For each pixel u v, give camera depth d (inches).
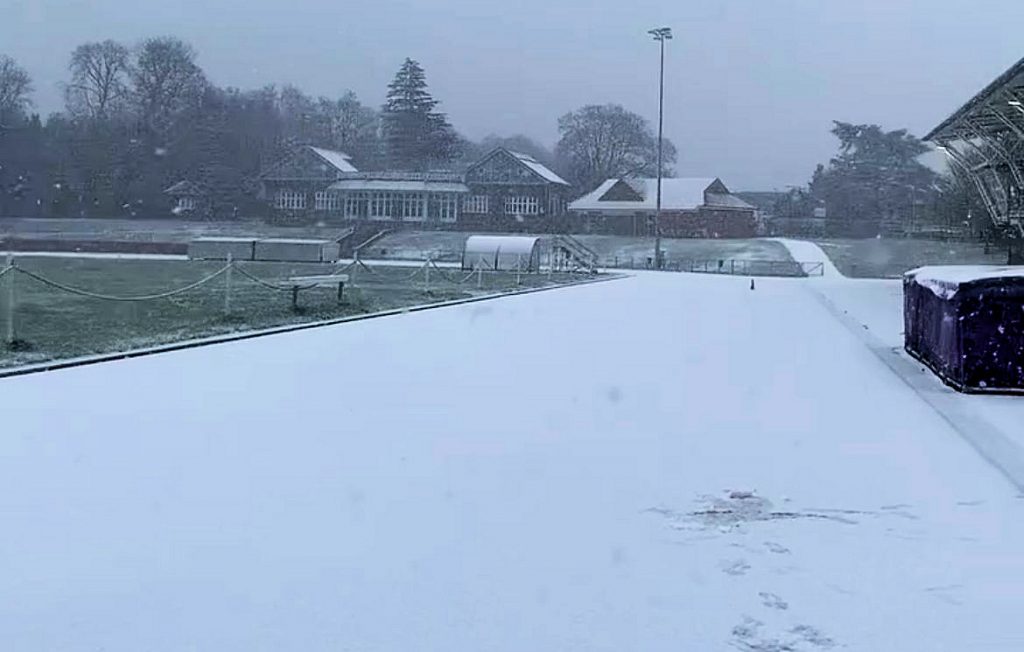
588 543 226.5
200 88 3737.7
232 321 716.7
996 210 1708.9
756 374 515.5
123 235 2778.1
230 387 430.6
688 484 281.0
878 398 446.6
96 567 205.2
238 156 3700.8
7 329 623.8
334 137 4527.6
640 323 813.2
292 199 3526.1
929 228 3233.3
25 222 3097.9
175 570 204.4
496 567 209.5
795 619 184.2
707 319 877.8
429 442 329.4
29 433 326.6
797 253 2883.9
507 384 458.9
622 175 4296.3
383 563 210.7
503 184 3447.3
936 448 336.2
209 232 2950.3
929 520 249.3
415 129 4394.7
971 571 211.6
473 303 999.0
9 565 205.3
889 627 181.3
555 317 847.7
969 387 465.7
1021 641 175.6
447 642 171.9
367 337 643.5
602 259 2883.9
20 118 3627.0
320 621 180.1
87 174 3452.3
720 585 201.2
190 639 171.5
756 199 4854.8
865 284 1760.6
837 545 227.9
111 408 374.3
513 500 260.7
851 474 296.4
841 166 4180.6
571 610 186.9
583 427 360.5
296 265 2069.4
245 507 248.7
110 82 3671.3
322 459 300.8
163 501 252.2
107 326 669.3
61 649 167.0
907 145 4072.3
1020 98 1250.0
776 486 280.4
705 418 384.2
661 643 173.0
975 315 466.9
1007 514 255.1
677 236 3567.9
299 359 527.2
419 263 2395.4
